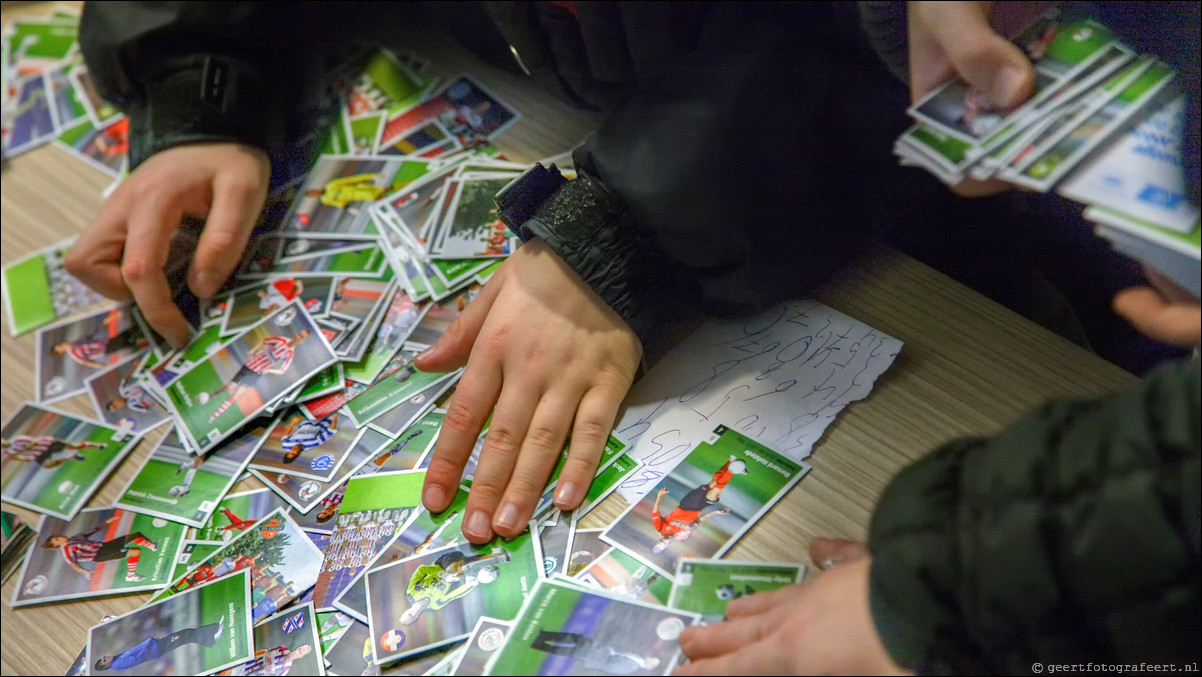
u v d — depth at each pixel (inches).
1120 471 18.3
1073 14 23.9
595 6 36.9
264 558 32.8
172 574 33.3
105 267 42.7
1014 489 19.6
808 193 32.3
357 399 37.6
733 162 30.9
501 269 35.9
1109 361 32.7
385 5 54.1
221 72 45.8
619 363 33.7
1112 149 22.8
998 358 33.0
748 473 31.1
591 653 27.1
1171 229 21.7
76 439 39.0
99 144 52.5
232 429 37.5
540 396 33.1
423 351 38.1
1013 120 23.8
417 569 31.0
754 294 34.1
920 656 22.0
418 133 47.5
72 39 59.1
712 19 33.9
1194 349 23.6
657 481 31.5
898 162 32.0
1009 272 34.9
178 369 40.5
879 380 32.9
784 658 23.8
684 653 26.4
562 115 47.0
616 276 33.8
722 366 34.4
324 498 34.4
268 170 46.3
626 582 28.9
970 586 20.3
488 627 28.7
